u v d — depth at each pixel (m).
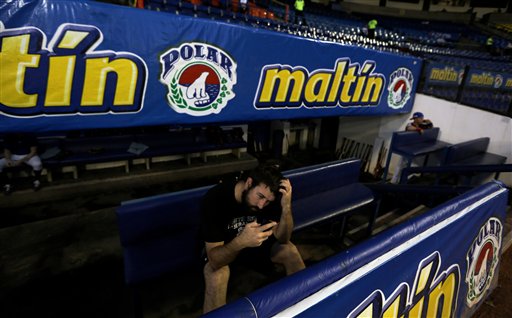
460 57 8.70
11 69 2.24
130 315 2.44
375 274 1.19
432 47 10.45
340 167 3.45
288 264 2.03
